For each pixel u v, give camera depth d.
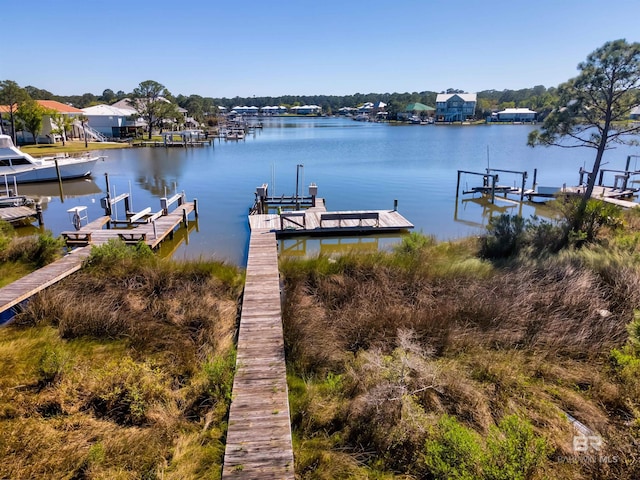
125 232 12.80
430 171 28.64
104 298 7.56
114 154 38.31
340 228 13.95
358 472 4.01
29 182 23.67
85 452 4.12
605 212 11.16
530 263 8.72
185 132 54.28
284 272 8.80
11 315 7.59
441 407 4.74
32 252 10.23
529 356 5.83
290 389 5.27
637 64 11.12
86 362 5.80
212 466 4.05
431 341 6.21
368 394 4.77
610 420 4.55
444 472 3.66
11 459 4.02
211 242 13.62
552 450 3.84
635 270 7.64
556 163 33.12
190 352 6.11
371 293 7.77
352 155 37.91
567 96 12.55
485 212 17.89
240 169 29.70
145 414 4.73
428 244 10.92
